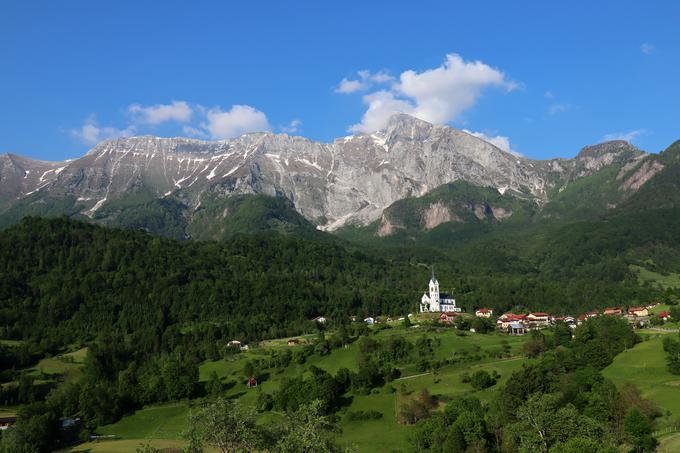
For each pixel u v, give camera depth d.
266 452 119.69
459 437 152.12
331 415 198.50
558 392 171.12
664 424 151.62
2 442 186.62
